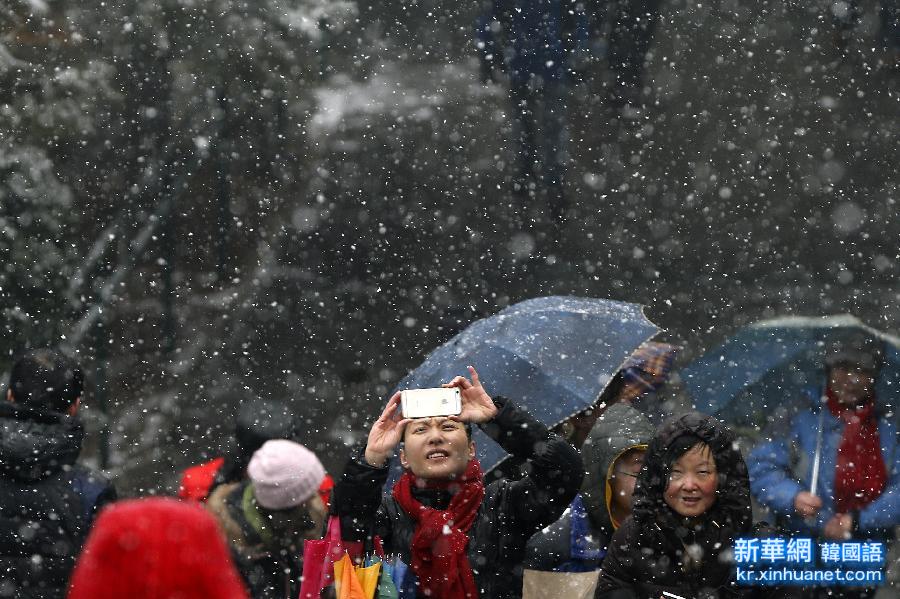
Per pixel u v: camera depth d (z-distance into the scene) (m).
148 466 21.83
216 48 33.28
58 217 26.55
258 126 34.78
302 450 10.30
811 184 36.06
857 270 31.50
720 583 8.32
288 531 10.24
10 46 27.91
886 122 38.47
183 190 31.38
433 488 9.04
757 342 14.97
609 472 10.02
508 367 12.54
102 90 29.08
